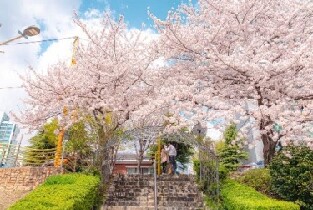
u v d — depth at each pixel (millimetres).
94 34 11977
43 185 7738
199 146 10539
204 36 10305
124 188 10617
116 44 12258
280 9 10930
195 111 9734
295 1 10633
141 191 10516
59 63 11906
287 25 10188
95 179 8906
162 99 10039
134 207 8945
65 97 11734
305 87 9203
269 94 9656
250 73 9273
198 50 10469
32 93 11750
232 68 9258
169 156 15016
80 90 11703
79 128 11727
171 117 9680
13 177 11875
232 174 11398
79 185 7660
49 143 17750
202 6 11305
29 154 15328
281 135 8820
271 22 10461
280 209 6133
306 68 9047
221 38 10539
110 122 12414
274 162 7988
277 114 8820
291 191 7430
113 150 12125
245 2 10031
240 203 6652
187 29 10664
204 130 11312
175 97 9922
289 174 7570
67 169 11773
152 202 9422
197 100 9688
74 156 11586
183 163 19984
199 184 10203
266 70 8992
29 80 11531
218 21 10812
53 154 15695
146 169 25609
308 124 8773
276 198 8023
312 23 10375
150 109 10453
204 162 10242
